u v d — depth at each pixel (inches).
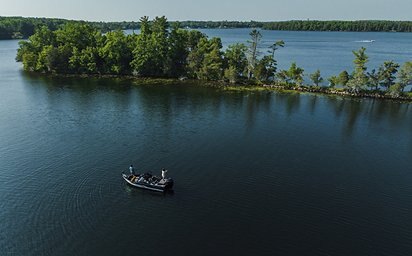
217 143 3358.8
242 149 3235.7
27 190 2453.2
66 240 1963.6
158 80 6363.2
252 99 5093.5
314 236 2036.2
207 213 2235.5
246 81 6195.9
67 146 3213.6
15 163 2854.3
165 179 2477.9
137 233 2031.3
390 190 2566.4
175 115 4222.4
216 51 6343.5
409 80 5310.0
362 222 2175.2
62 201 2330.2
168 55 6633.9
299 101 5034.5
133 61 6604.3
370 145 3427.7
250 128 3818.9
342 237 2033.7
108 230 2052.2
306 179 2701.8
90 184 2549.2
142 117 4111.7
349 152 3240.7
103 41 7180.1
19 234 2006.6
